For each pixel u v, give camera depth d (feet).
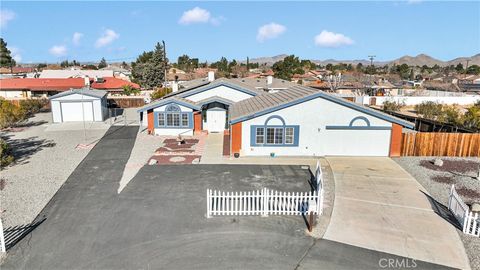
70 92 121.70
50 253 38.96
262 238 42.14
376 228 44.52
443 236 42.52
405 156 78.64
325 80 263.08
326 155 78.69
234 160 74.90
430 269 36.11
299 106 76.33
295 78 337.72
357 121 77.20
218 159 75.61
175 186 59.26
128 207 50.93
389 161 74.79
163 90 162.81
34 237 42.34
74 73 260.01
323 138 77.97
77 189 57.98
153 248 39.96
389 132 77.66
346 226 45.09
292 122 77.05
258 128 77.15
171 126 100.73
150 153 80.33
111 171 67.21
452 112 114.62
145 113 110.01
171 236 42.63
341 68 546.67
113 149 83.92
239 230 44.09
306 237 42.42
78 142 91.30
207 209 48.14
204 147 86.17
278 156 78.38
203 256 38.40
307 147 78.43
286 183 60.95
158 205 51.60
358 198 54.08
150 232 43.62
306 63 538.88
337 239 41.91
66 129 109.60
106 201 53.11
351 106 76.43
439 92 204.13
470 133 78.38
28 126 115.44
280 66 405.59
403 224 45.57
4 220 46.75
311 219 43.42
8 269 36.09
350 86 233.55
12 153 80.07
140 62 385.91
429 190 57.57
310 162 73.61
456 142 77.66
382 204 51.80
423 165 71.41
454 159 75.97
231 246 40.37
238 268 36.27
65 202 52.70
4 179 62.54
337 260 37.65
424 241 41.42
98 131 106.22
